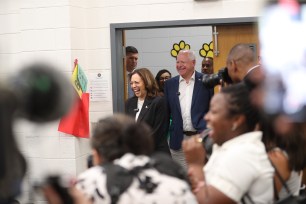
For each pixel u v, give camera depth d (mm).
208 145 2275
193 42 7539
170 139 4809
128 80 5820
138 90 4711
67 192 1066
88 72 5387
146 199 1661
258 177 1918
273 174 1968
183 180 1799
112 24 5316
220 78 3080
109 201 1647
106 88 5367
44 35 5160
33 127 872
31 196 1019
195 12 5164
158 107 4656
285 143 2020
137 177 1696
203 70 5883
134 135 1875
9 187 836
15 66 865
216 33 5215
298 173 2127
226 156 1942
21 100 825
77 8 5234
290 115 923
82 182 1706
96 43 5359
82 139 5137
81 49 5301
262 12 934
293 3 913
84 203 1118
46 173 1065
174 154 4781
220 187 1893
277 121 945
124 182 1675
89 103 5391
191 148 2070
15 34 5238
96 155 1899
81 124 5062
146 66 7648
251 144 1958
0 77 821
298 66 906
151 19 5250
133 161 1758
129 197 1653
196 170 2033
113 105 5355
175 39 7570
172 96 4770
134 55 5871
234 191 1886
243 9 5070
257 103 1039
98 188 1671
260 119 1944
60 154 5066
